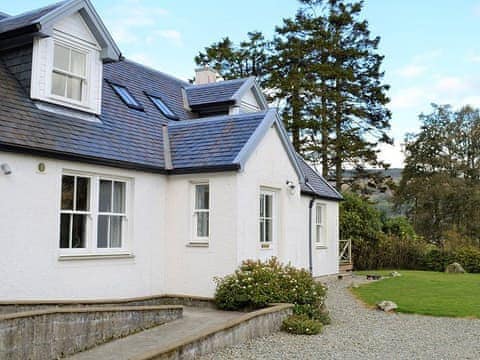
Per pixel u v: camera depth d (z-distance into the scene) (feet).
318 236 65.82
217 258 39.96
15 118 32.24
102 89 45.03
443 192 128.47
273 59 115.55
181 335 28.58
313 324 32.09
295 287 36.40
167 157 43.14
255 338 29.60
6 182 30.22
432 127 137.80
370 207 88.79
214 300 38.99
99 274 36.42
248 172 41.11
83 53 39.17
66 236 34.83
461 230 125.29
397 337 31.37
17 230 30.71
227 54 121.08
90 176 36.55
